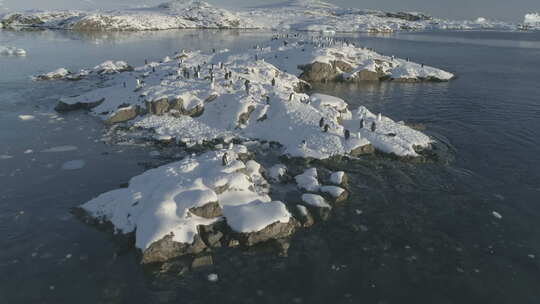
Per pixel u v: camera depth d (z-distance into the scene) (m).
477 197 25.62
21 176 27.47
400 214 23.27
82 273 17.53
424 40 188.88
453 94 59.12
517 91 61.72
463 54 123.12
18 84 58.44
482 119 44.75
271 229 20.12
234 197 22.61
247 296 16.30
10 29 182.62
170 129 37.28
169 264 18.16
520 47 160.50
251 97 40.88
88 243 19.77
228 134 36.34
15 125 38.59
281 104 39.25
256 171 26.84
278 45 85.56
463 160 32.09
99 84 59.28
